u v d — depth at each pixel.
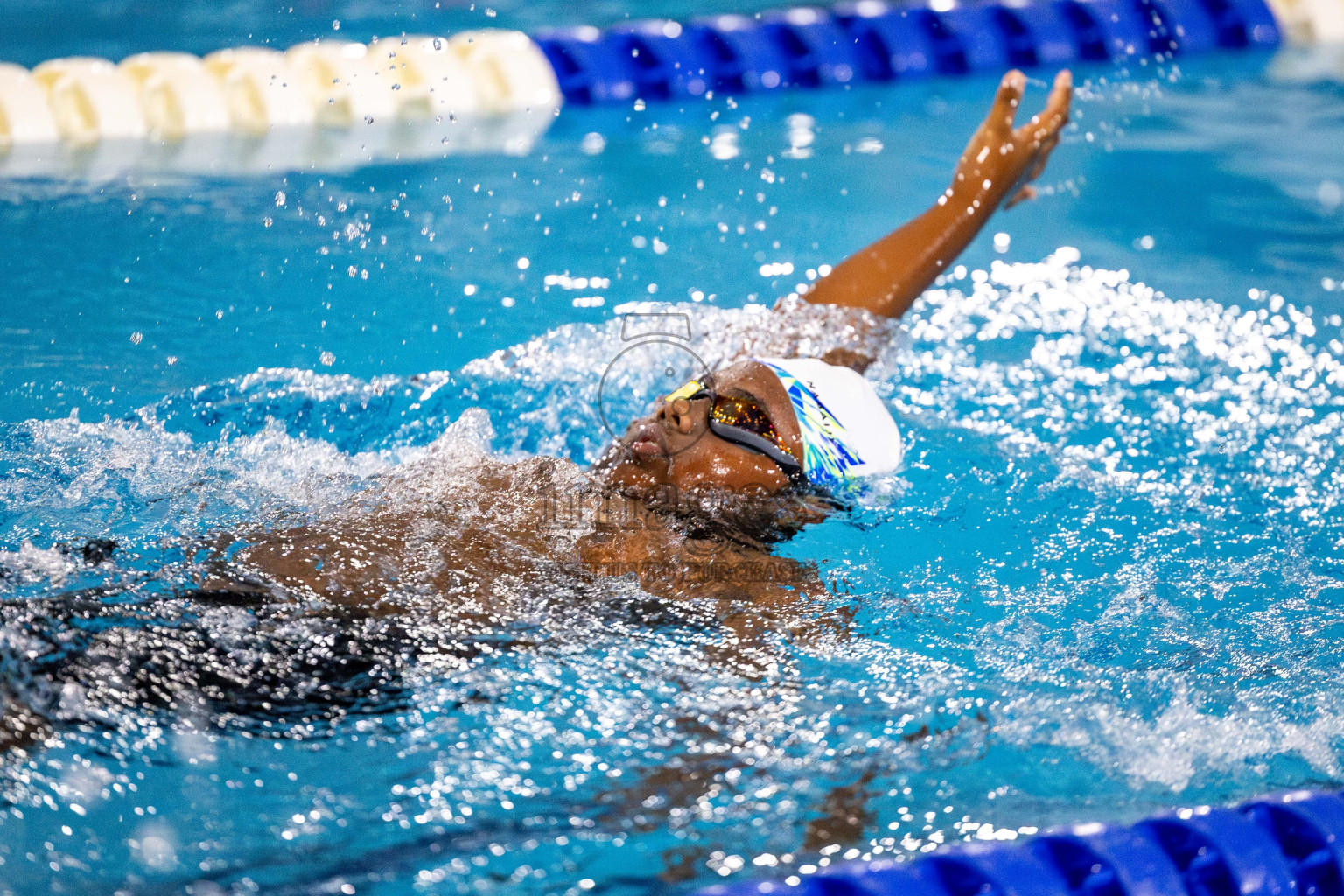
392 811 4.76
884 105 16.72
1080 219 12.95
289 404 8.59
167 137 14.66
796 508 6.82
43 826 4.59
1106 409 9.05
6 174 13.03
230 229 11.87
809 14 18.44
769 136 15.47
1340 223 12.62
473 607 5.73
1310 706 5.71
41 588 5.70
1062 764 5.30
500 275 11.15
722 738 5.20
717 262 11.54
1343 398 9.17
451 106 16.28
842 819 4.87
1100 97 16.91
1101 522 7.38
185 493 6.98
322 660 5.33
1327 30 19.67
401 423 8.47
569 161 14.48
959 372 9.67
